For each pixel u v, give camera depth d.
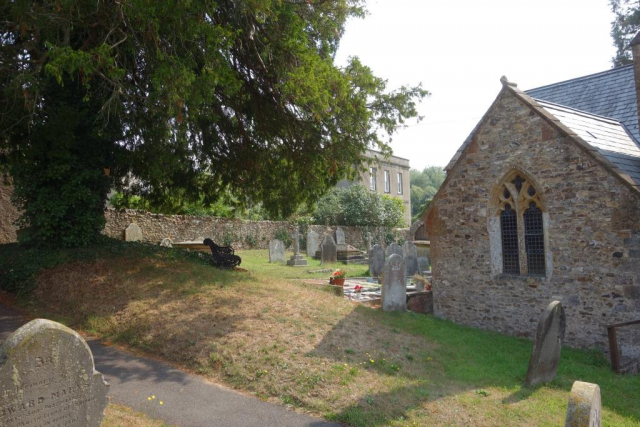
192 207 29.23
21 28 9.83
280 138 14.87
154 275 11.69
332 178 15.21
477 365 8.66
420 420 6.04
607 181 10.29
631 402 7.54
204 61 10.83
